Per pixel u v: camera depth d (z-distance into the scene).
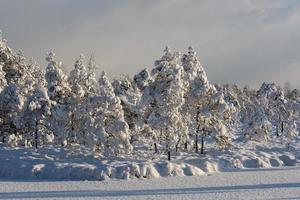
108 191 28.61
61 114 43.59
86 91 45.50
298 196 26.27
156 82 43.84
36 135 44.19
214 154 48.25
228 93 89.56
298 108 80.12
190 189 29.53
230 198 25.58
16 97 46.34
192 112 47.94
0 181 34.03
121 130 40.41
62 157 41.72
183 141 44.84
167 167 38.28
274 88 87.56
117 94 50.62
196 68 48.34
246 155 48.25
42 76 57.09
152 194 27.25
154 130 46.47
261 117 64.00
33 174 36.19
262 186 31.03
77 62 46.53
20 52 54.12
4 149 45.25
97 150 41.28
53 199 25.42
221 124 48.25
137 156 43.66
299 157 52.12
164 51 44.38
